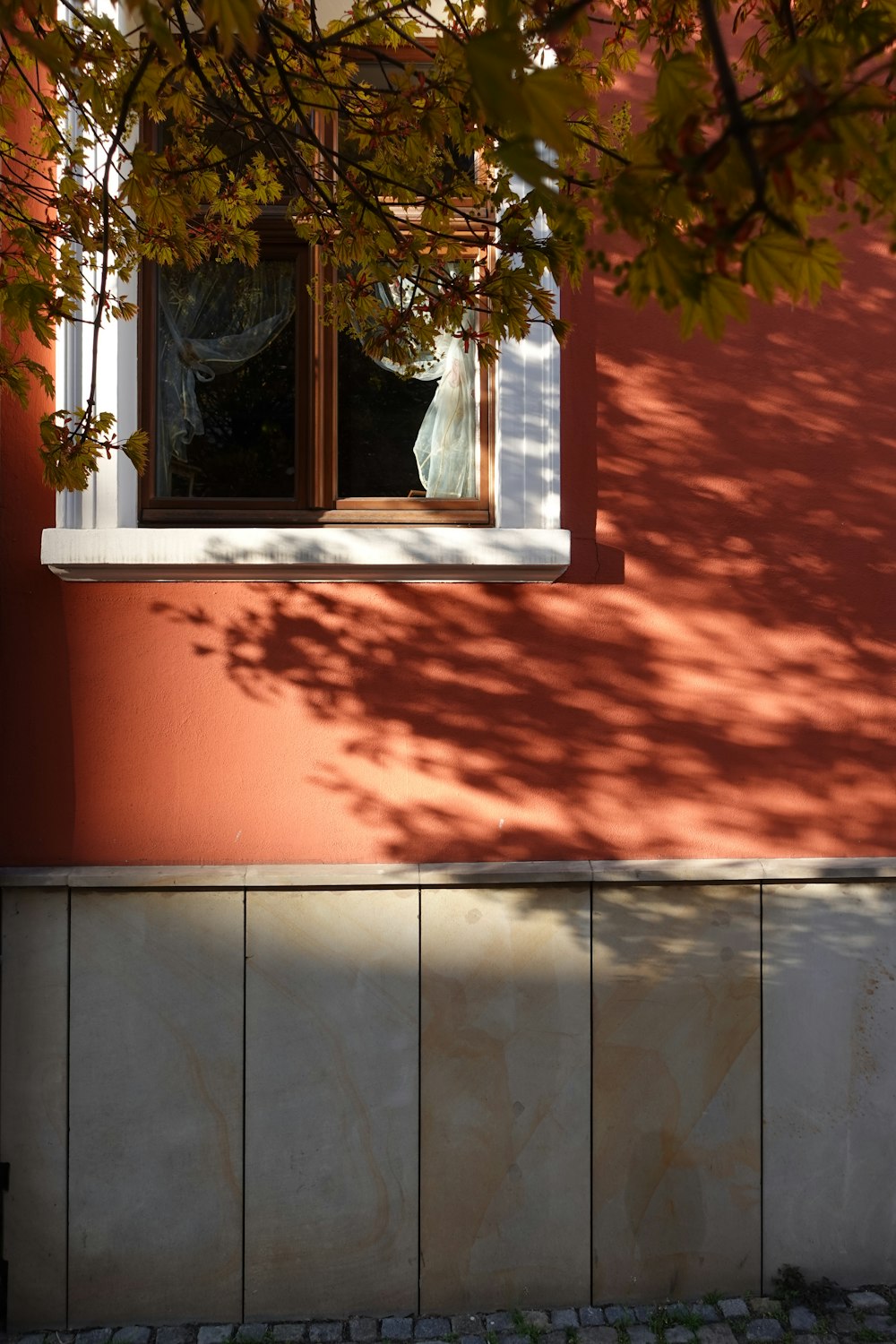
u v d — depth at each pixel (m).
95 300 3.76
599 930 4.81
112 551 4.54
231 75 3.40
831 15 2.16
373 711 4.78
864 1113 4.91
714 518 4.90
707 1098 4.85
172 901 4.69
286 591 4.76
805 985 4.88
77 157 3.52
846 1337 4.59
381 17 2.96
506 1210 4.79
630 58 3.43
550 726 4.84
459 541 4.63
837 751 4.96
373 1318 4.75
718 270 1.70
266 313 5.01
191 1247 4.72
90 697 4.71
